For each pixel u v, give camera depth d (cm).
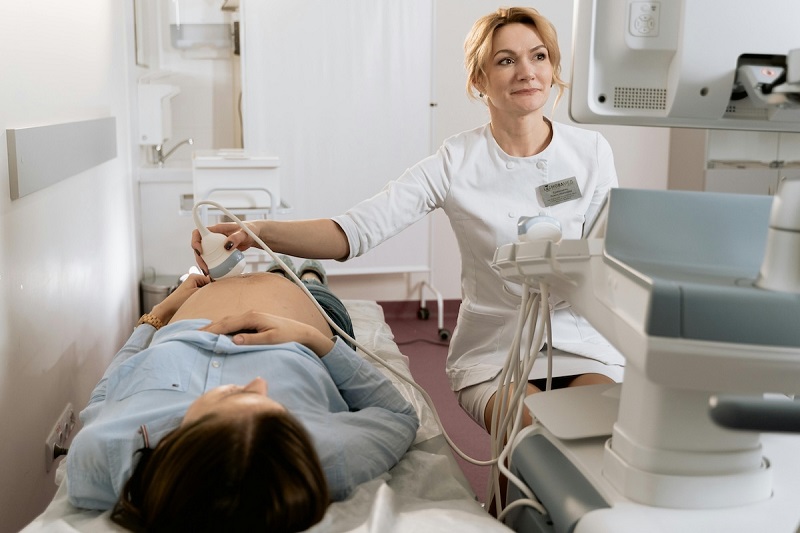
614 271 103
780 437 125
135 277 386
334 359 159
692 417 104
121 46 362
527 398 137
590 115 120
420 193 199
